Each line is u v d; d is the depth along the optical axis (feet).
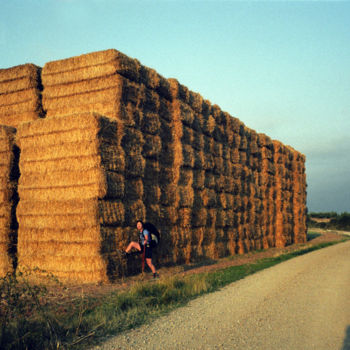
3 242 32.48
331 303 21.25
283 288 26.07
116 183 30.63
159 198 38.60
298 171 90.74
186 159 43.98
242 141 63.36
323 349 13.58
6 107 38.60
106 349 13.48
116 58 33.24
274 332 15.61
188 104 46.37
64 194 29.96
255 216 67.87
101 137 29.94
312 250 63.05
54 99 36.22
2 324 13.62
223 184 55.16
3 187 32.86
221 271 35.99
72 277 29.01
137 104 35.53
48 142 31.04
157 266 37.65
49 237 30.19
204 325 16.63
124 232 31.50
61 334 14.87
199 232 47.39
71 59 35.50
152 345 13.93
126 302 20.26
